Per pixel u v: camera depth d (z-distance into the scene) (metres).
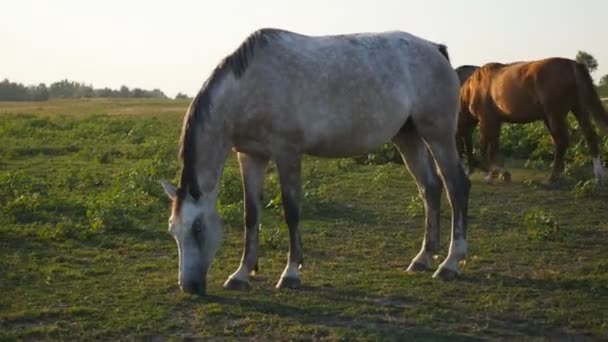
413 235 9.69
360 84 7.36
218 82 7.04
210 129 6.98
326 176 14.39
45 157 18.59
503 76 13.58
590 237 9.48
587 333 5.98
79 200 11.78
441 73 7.85
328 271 7.93
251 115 7.08
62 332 6.05
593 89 12.61
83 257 8.59
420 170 8.19
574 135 16.52
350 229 10.03
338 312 6.50
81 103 69.44
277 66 7.11
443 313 6.46
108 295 7.05
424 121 7.83
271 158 7.36
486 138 14.07
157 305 6.73
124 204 11.27
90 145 21.19
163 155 17.73
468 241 9.31
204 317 6.38
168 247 9.07
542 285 7.33
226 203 11.67
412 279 7.56
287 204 7.23
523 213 11.03
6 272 7.86
